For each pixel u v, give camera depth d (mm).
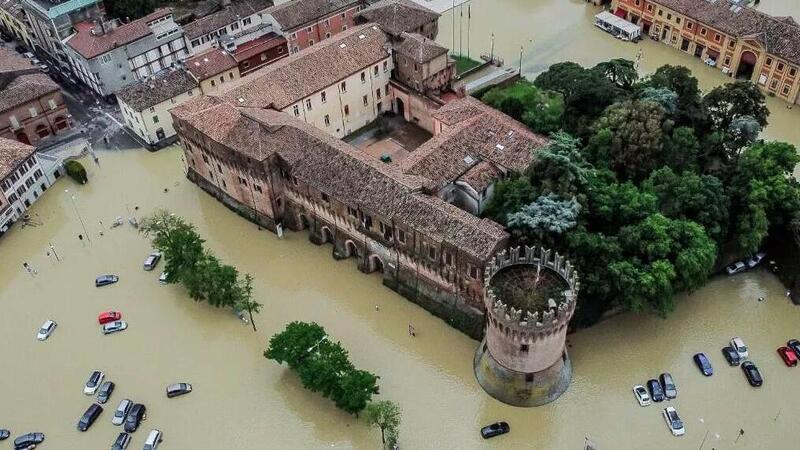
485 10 185125
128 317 112000
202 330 109500
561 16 181000
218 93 129750
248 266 118812
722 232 107812
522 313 88375
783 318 106750
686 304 108875
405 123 147500
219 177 127875
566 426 94875
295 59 135500
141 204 132375
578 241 98062
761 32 146875
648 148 109625
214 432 96562
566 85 127688
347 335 107250
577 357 102375
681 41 164000
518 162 115812
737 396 97250
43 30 165625
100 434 97062
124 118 148875
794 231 107438
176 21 176500
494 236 97812
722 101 117500
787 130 140125
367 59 138875
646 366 100938
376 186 108438
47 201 134500
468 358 103062
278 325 109312
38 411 100125
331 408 98562
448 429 95312
